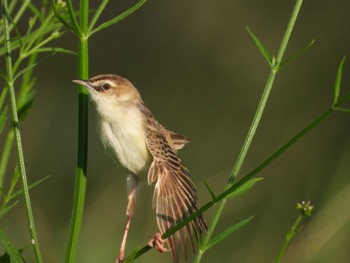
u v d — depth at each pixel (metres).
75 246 5.56
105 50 17.28
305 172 14.02
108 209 12.03
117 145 6.87
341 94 16.80
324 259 10.62
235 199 12.55
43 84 16.06
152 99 16.58
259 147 15.39
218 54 17.36
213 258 11.64
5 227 11.46
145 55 17.36
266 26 17.66
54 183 13.64
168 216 6.36
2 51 6.19
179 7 17.84
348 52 17.39
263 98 5.71
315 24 17.80
